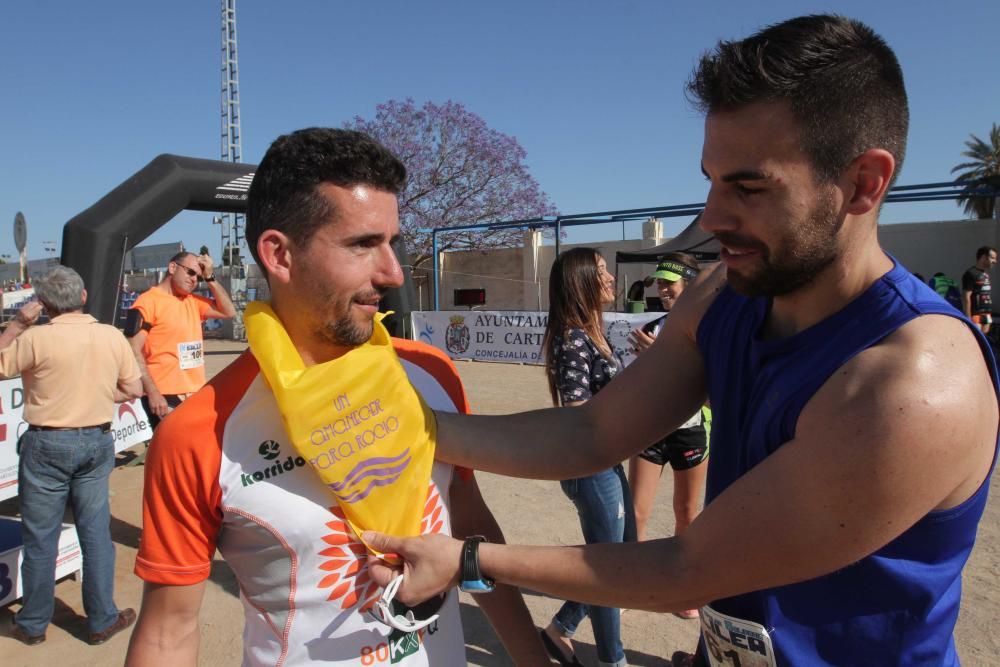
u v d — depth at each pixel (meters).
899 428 0.89
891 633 1.05
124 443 5.96
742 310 1.26
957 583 1.09
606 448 1.43
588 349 2.77
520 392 9.39
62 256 7.09
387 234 1.18
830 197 0.96
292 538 1.17
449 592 1.40
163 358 5.23
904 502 0.91
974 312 9.88
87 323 3.36
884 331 0.98
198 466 1.16
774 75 0.90
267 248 1.17
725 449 1.29
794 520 0.96
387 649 1.25
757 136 0.94
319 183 1.11
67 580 4.07
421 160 22.22
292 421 1.12
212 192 8.07
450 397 1.57
